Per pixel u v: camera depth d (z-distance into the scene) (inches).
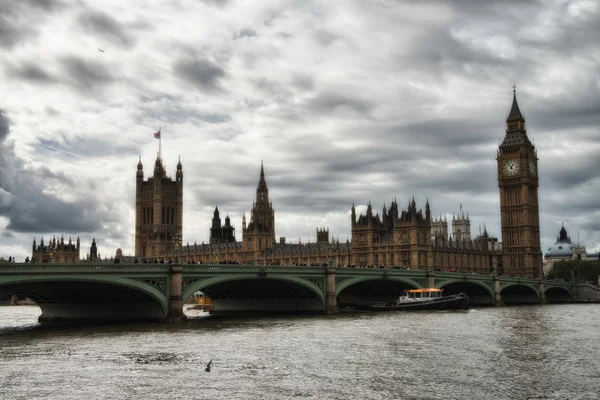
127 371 2925.7
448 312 6761.8
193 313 7436.0
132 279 4694.9
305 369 2982.3
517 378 2790.4
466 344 3809.1
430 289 7155.5
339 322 5285.4
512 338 4111.7
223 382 2706.7
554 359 3265.3
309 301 6461.6
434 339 4045.3
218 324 5068.9
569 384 2679.6
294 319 5629.9
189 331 4498.0
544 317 5994.1
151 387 2618.1
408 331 4510.3
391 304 7544.3
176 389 2586.1
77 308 5506.9
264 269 5610.2
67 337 4143.7
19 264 4013.3
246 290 6437.0
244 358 3272.6
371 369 2982.3
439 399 2437.3
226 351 3503.9
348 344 3796.8
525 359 3262.8
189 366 3051.2
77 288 4729.3
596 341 3969.0
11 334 4384.8
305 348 3627.0
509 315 6264.8
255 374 2864.2
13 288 4670.3
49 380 2741.1
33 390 2571.4
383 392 2536.9
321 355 3376.0
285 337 4131.4
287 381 2726.4
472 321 5418.3
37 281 4099.4
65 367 3019.2
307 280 6097.4
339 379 2765.7
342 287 6407.5
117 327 4768.7
